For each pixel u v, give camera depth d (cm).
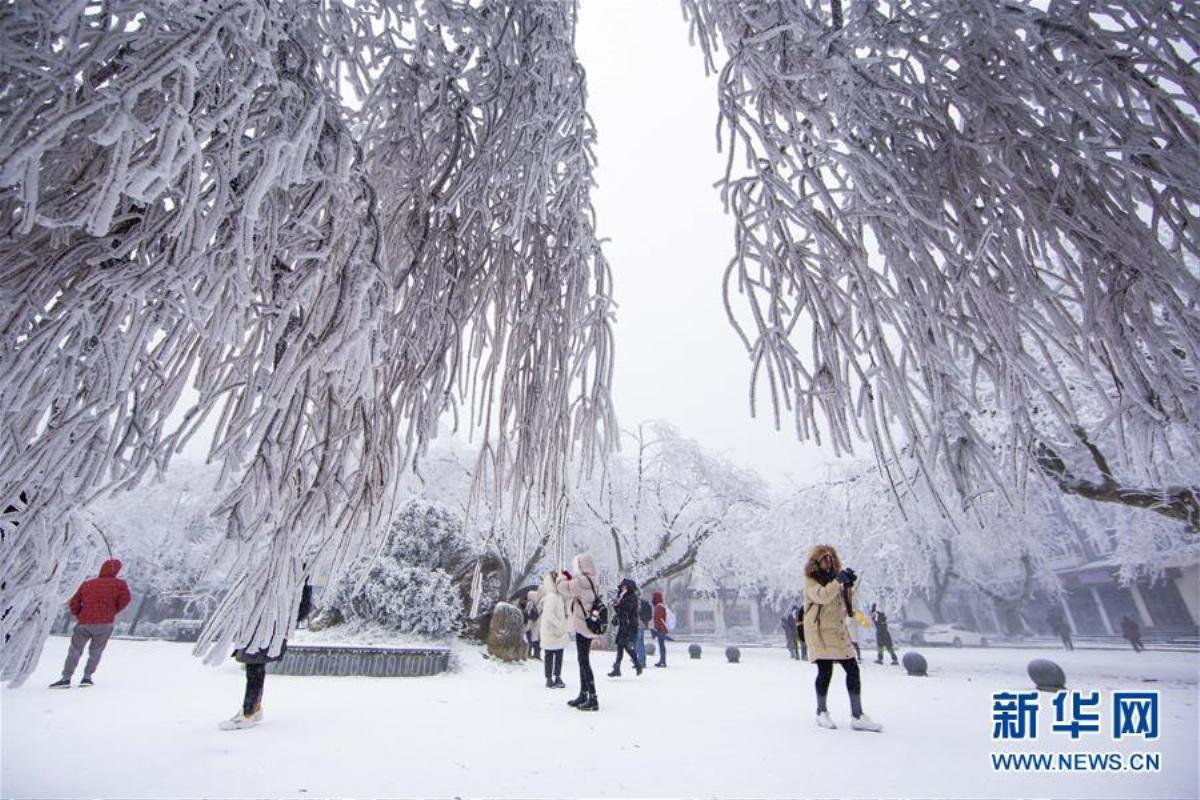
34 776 276
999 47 125
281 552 100
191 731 376
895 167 126
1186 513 628
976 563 1822
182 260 85
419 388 137
